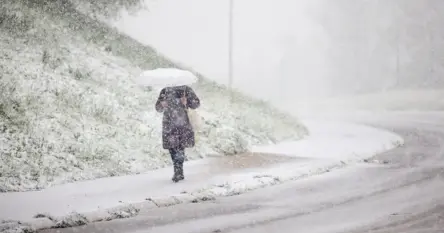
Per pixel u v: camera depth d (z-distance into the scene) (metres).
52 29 32.00
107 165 20.16
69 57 29.45
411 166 22.09
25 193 16.41
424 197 15.38
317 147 28.36
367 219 12.86
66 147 20.42
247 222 12.94
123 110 25.81
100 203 14.80
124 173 20.11
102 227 12.70
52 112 22.59
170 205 15.20
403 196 15.64
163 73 19.17
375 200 15.20
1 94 22.22
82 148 20.72
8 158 18.59
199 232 12.04
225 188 16.91
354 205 14.62
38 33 30.48
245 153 25.50
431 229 11.68
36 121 21.42
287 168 20.64
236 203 15.32
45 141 20.33
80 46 31.88
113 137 22.61
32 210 13.98
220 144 25.31
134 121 25.08
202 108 30.36
